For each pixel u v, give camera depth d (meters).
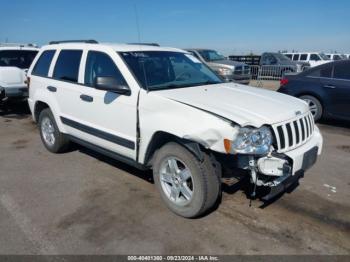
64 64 4.83
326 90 7.27
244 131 2.88
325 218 3.42
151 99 3.46
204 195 3.13
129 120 3.69
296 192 4.00
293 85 7.79
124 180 4.37
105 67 4.08
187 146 3.10
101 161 5.07
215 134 2.92
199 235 3.11
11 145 5.98
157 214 3.49
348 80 7.00
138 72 3.81
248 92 3.92
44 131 5.45
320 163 5.01
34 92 5.40
